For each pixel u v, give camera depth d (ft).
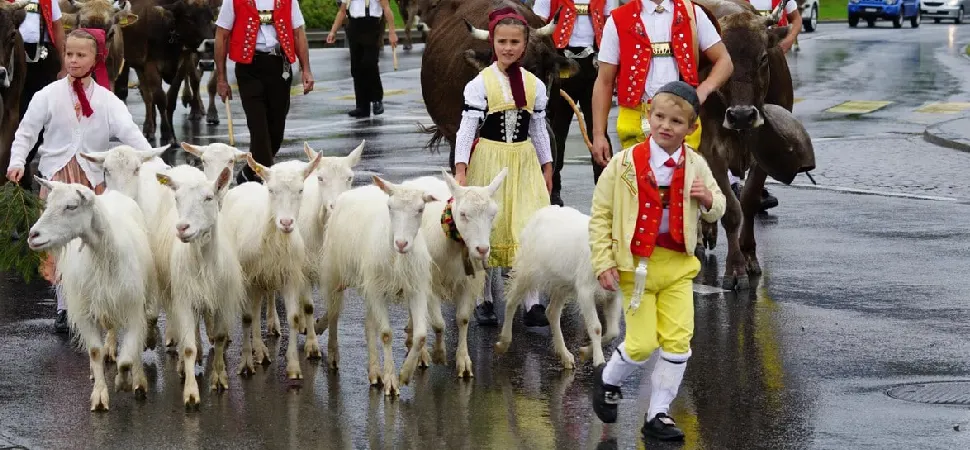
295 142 69.82
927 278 41.29
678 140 26.16
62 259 29.63
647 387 30.78
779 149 40.96
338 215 32.24
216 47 48.57
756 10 48.24
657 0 35.99
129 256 29.17
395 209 29.14
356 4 78.74
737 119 38.70
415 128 75.72
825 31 161.48
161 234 31.35
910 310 37.47
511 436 27.32
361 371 32.50
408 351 33.83
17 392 30.53
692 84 35.91
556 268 31.78
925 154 67.05
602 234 26.61
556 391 30.66
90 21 61.52
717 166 40.40
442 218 31.17
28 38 51.44
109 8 62.39
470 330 36.55
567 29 47.85
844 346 33.94
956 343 34.01
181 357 31.83
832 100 89.71
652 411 26.99
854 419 28.07
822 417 28.25
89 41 35.91
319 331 35.24
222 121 79.41
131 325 29.68
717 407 29.12
